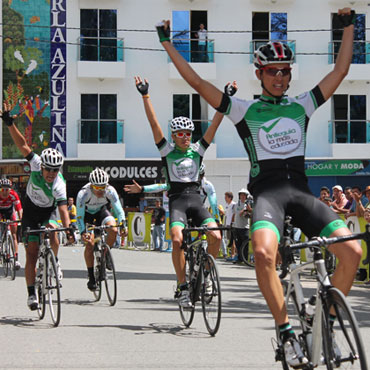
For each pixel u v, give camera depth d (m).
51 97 28.59
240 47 29.50
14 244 11.96
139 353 5.86
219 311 6.53
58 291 7.20
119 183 28.75
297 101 4.73
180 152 7.66
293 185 4.53
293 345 4.17
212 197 8.39
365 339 6.43
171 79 29.09
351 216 12.55
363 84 29.36
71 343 6.30
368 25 29.59
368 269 11.44
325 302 3.98
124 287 10.92
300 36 29.64
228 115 4.68
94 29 28.80
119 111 28.94
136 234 22.28
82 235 9.10
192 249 7.29
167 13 29.23
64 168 28.22
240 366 5.36
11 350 5.98
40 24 28.62
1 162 28.25
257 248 4.22
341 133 29.31
